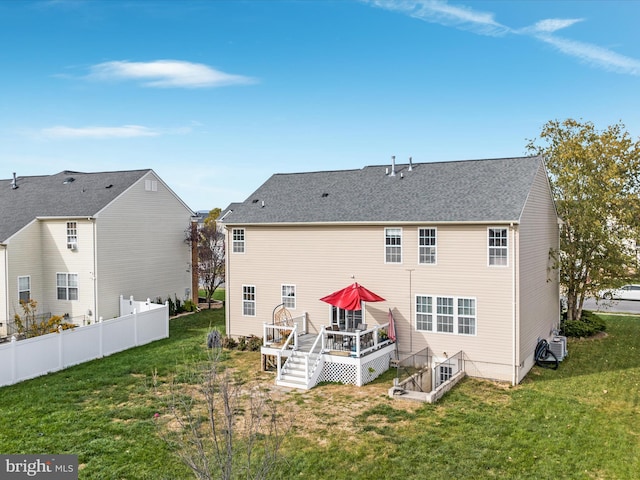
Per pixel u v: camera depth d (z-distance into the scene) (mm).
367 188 23594
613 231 26156
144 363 20734
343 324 22016
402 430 13742
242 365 20859
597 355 22438
